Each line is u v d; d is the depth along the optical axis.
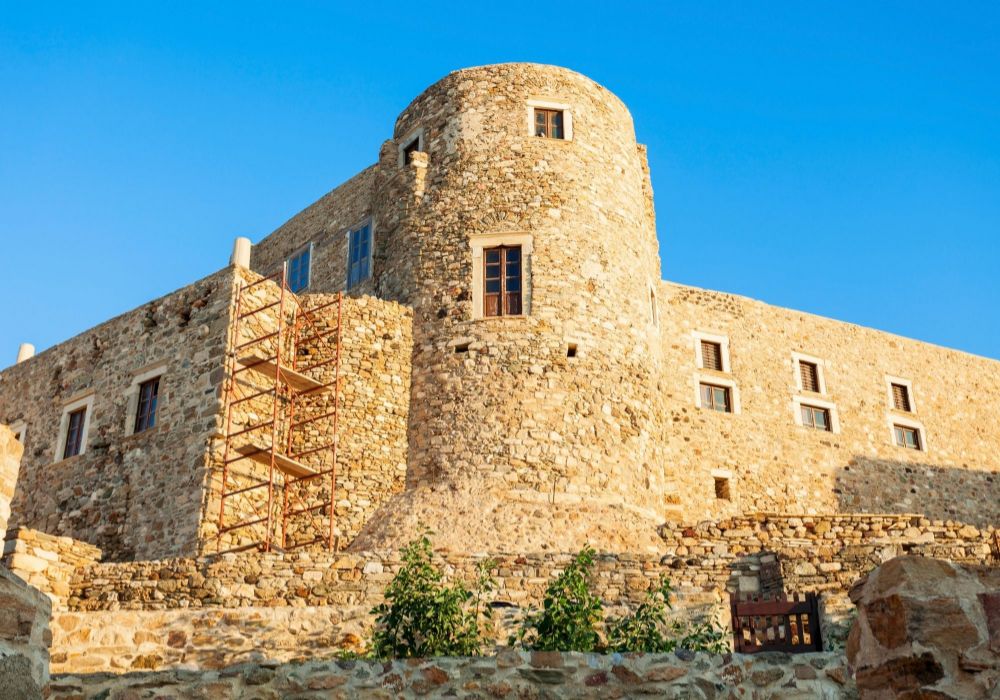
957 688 6.53
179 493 22.31
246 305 24.16
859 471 32.88
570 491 22.72
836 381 33.97
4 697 7.78
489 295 25.00
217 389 22.88
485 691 10.99
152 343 25.16
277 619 15.37
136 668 14.74
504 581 17.38
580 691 11.06
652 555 17.91
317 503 23.20
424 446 23.80
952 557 19.33
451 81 27.81
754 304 33.44
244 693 10.79
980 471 35.72
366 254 31.67
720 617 16.09
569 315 24.62
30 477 26.44
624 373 24.94
